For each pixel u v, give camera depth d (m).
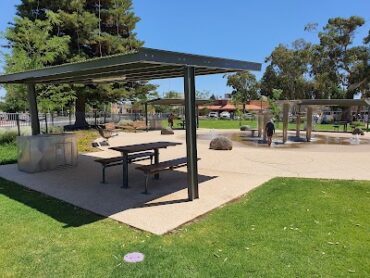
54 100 17.67
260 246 4.41
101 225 5.17
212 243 4.51
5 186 7.65
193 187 6.47
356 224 5.18
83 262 4.00
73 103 27.30
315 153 13.03
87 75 8.27
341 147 15.38
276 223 5.22
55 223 5.26
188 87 6.22
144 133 23.88
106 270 3.82
